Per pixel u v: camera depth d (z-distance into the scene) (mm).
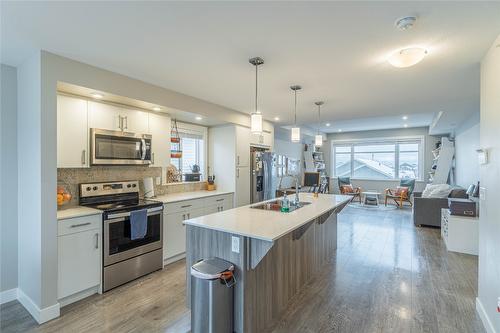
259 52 2271
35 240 2273
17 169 2553
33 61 2299
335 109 4512
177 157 4211
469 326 2141
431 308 2400
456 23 1784
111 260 2703
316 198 3684
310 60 2436
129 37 2018
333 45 2133
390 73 2758
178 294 2648
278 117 5219
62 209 2691
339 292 2711
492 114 2041
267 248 1897
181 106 3508
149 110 3438
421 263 3471
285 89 3334
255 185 5016
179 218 3512
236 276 1999
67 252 2383
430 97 3697
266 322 2193
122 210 2773
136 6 1617
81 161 2730
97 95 2762
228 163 4637
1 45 2131
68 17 1736
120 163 3027
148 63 2514
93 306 2422
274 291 2314
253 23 1812
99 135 2834
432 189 5613
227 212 2611
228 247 2070
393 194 7988
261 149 5422
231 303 1973
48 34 1966
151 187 3582
